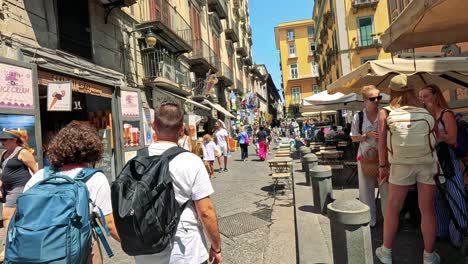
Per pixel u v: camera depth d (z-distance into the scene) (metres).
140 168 1.97
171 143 2.22
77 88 9.38
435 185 3.12
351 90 7.53
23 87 7.29
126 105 11.63
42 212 1.88
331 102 11.98
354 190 7.11
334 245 2.81
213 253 2.20
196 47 21.66
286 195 8.23
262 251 4.67
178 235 2.00
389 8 16.41
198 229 2.10
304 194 6.93
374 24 28.84
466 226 3.46
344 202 2.81
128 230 1.81
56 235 1.84
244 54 40.16
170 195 1.93
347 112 27.36
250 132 32.03
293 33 65.88
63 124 10.48
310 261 3.69
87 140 2.28
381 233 4.33
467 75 5.95
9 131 4.62
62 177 2.07
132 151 11.75
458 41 4.89
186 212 2.05
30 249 1.81
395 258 3.55
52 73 8.48
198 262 2.03
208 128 24.25
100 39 10.65
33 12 8.03
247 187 9.49
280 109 99.19
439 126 3.59
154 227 1.82
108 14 11.02
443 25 4.45
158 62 14.06
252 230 5.62
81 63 9.57
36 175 2.24
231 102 30.64
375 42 28.33
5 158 4.65
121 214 1.79
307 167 7.91
